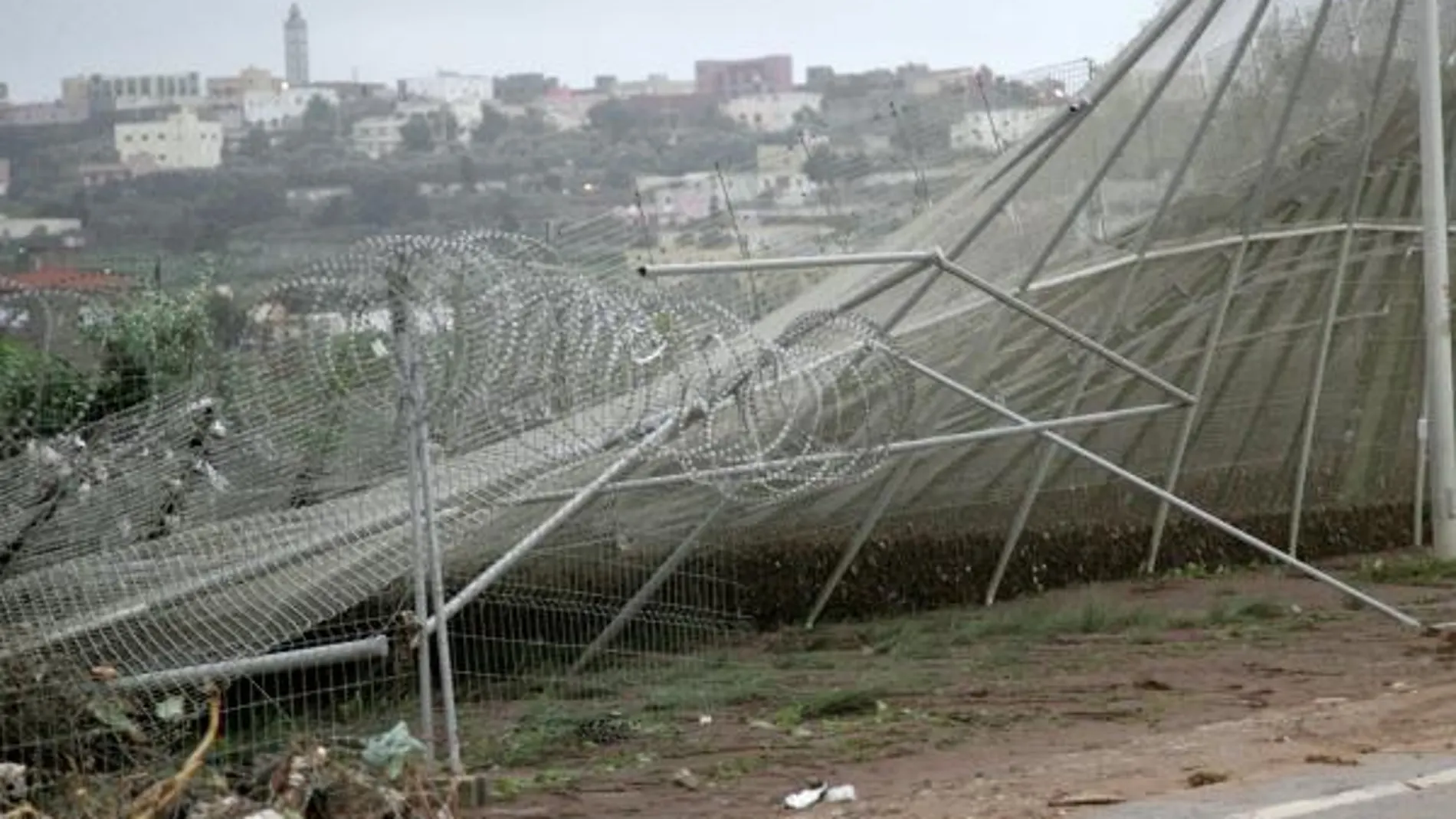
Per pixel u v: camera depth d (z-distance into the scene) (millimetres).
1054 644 35219
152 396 28328
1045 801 19734
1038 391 41344
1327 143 43062
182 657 24516
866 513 39656
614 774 23812
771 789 22531
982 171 39531
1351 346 47500
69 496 26953
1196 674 30672
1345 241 44938
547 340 25484
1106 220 40469
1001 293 33969
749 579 38688
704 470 31141
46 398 29125
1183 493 46156
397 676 25438
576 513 29656
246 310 25109
